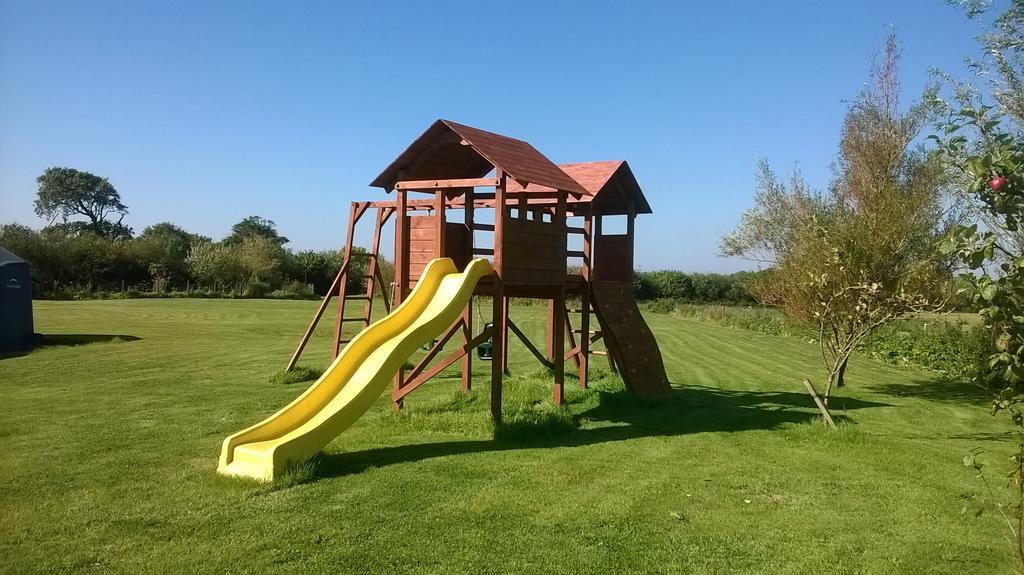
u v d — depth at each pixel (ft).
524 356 62.49
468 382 38.09
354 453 24.76
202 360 51.98
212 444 25.64
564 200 35.06
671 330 99.30
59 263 162.09
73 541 16.07
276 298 172.45
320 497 19.49
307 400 24.59
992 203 11.62
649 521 18.28
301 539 16.35
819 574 15.07
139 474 21.59
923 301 31.63
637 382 40.01
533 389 38.01
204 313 110.01
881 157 47.78
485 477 21.94
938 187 43.91
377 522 17.58
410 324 28.27
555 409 32.78
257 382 41.60
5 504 18.65
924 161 46.11
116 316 99.14
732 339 87.20
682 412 36.70
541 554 15.81
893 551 16.47
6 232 157.58
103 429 28.19
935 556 16.19
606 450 26.63
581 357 40.65
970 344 57.67
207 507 18.52
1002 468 24.99
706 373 54.95
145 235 207.00
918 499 20.77
